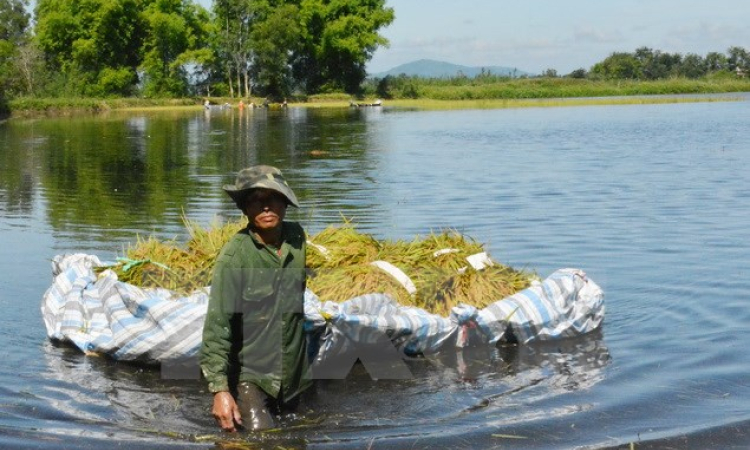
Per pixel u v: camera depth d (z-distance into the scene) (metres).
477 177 16.41
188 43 80.38
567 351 6.35
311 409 5.29
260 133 33.09
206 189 15.70
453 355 6.30
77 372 5.98
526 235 10.30
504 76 97.69
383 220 11.53
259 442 4.81
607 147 22.83
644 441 4.75
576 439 4.80
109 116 53.69
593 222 11.10
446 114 50.06
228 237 7.17
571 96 81.38
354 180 16.34
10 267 8.95
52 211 13.05
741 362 5.98
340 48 85.69
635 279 8.18
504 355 6.29
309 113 55.41
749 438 4.77
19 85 66.94
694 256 9.07
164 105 73.19
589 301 6.71
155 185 16.44
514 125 35.66
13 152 25.05
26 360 6.21
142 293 6.30
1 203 14.05
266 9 83.25
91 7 78.69
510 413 5.20
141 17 80.06
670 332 6.69
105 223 11.84
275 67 80.12
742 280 8.05
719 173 16.22
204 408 5.35
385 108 63.66
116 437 4.89
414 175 17.00
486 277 6.82
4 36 101.00
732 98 66.38
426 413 5.22
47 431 4.96
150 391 5.64
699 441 4.74
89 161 21.91
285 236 5.05
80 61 78.44
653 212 11.82
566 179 15.78
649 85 84.62
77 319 6.51
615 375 5.81
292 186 15.48
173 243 7.88
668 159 19.14
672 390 5.50
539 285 6.75
